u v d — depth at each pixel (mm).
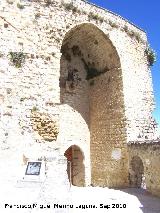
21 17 12336
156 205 10352
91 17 14609
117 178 14859
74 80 17531
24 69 12016
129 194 12383
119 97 15336
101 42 15617
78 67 17891
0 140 10914
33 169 7922
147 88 16547
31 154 11305
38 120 11969
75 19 13961
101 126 16656
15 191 7016
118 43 15500
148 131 15797
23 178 7605
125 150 14578
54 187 7402
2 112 11188
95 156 16875
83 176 16891
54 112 12430
